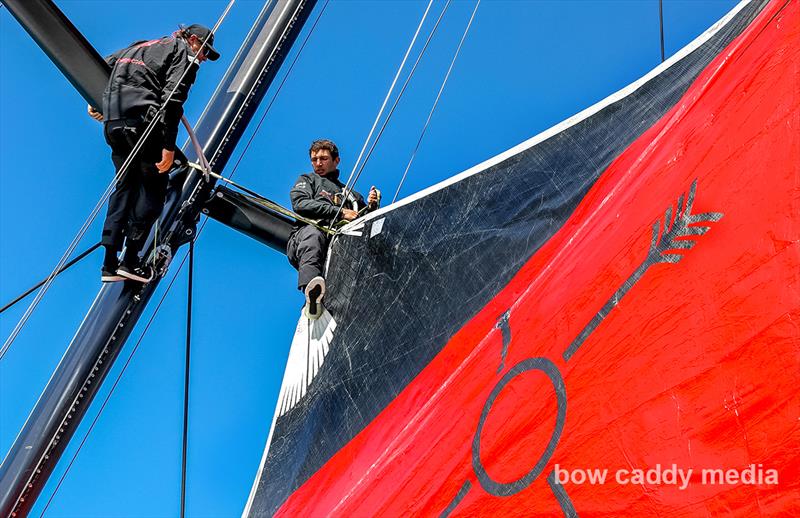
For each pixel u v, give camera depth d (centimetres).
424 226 686
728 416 359
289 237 831
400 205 724
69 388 734
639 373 402
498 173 634
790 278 358
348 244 767
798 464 330
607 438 401
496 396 475
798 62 400
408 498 486
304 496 616
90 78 699
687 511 358
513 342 495
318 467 632
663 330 401
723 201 404
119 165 693
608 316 432
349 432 624
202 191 816
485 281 588
